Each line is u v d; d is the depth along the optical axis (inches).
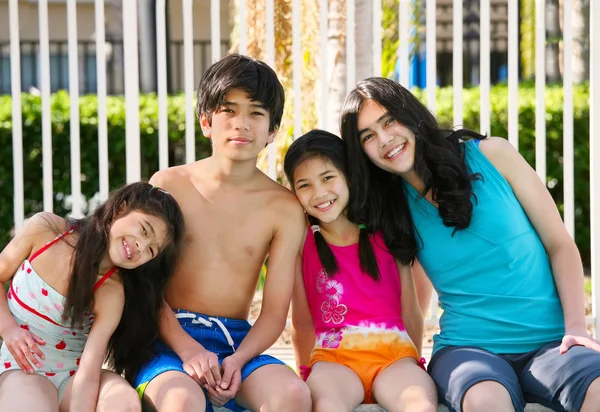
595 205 150.9
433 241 120.4
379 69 153.9
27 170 269.4
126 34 153.6
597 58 149.6
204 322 119.8
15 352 110.7
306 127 186.4
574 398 103.0
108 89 474.3
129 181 154.4
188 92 154.8
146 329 116.7
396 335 120.4
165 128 155.2
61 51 458.0
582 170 275.6
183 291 121.6
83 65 473.7
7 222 269.1
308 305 125.9
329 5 187.8
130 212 112.1
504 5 463.8
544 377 107.8
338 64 184.4
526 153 273.0
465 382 105.0
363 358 118.1
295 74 153.4
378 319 120.6
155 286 116.6
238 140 116.8
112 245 111.7
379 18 153.2
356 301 121.6
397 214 122.3
